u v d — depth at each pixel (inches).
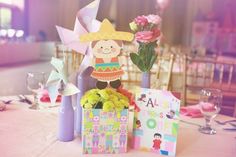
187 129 37.0
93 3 32.3
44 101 44.8
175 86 82.0
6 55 203.2
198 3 260.7
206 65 82.4
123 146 28.6
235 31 242.4
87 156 27.7
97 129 28.1
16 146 29.3
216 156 28.9
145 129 29.1
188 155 28.8
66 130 30.8
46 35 274.7
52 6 273.9
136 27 32.6
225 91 76.5
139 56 33.1
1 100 45.6
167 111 28.4
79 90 30.8
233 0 243.6
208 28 254.2
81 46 31.6
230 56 198.5
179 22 267.6
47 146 29.6
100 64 30.3
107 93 28.6
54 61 31.5
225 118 43.1
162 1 203.9
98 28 30.9
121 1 271.3
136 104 29.1
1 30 217.0
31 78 44.0
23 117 38.7
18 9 252.7
